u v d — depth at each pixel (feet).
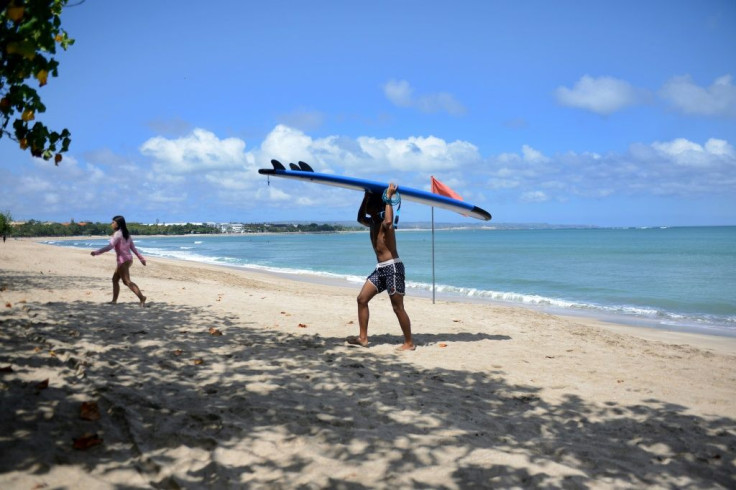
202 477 9.41
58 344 18.66
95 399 13.09
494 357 22.00
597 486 9.94
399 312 22.04
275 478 9.51
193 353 19.20
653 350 28.68
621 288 74.23
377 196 21.65
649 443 12.76
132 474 9.34
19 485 8.55
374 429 12.29
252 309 32.71
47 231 625.82
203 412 12.66
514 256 160.45
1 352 16.83
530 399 15.99
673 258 145.38
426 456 10.81
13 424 11.07
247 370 17.11
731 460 11.89
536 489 9.56
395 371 18.30
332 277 89.35
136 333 22.17
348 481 9.50
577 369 20.85
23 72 10.30
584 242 299.79
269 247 287.28
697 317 49.93
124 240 30.60
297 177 21.65
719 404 16.85
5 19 9.45
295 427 12.08
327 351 21.01
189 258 157.17
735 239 327.88
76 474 9.16
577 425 13.88
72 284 42.19
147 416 12.19
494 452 11.23
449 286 75.92
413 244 300.81
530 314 39.58
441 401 15.03
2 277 44.73
